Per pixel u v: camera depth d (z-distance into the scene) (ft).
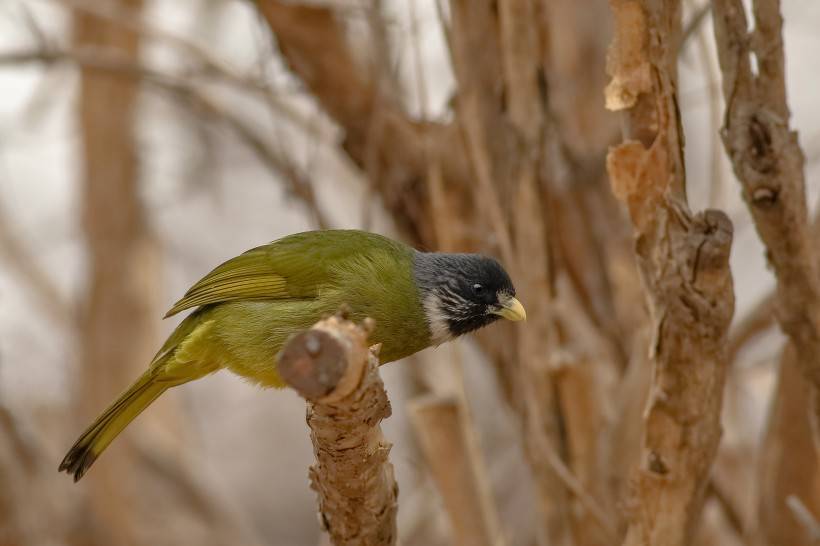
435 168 34.17
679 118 23.12
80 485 60.64
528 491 47.03
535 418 31.53
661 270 22.95
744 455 41.98
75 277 68.90
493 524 32.42
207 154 67.51
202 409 76.59
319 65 36.68
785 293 26.27
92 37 57.36
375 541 23.53
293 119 41.75
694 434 23.75
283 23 36.42
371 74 36.88
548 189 34.09
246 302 31.32
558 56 34.45
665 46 22.93
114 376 61.05
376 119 35.45
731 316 22.94
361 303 31.14
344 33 36.65
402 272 31.50
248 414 77.36
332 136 44.52
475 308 32.01
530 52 32.58
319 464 21.90
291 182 40.32
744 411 44.75
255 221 73.20
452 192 35.70
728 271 22.62
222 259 73.15
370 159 35.45
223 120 49.75
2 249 62.69
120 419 32.40
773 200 24.99
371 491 22.29
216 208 70.59
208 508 62.64
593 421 32.01
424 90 35.73
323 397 19.20
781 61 24.62
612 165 23.15
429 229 37.14
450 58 33.30
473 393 57.52
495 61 33.12
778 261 25.93
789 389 34.42
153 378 32.12
